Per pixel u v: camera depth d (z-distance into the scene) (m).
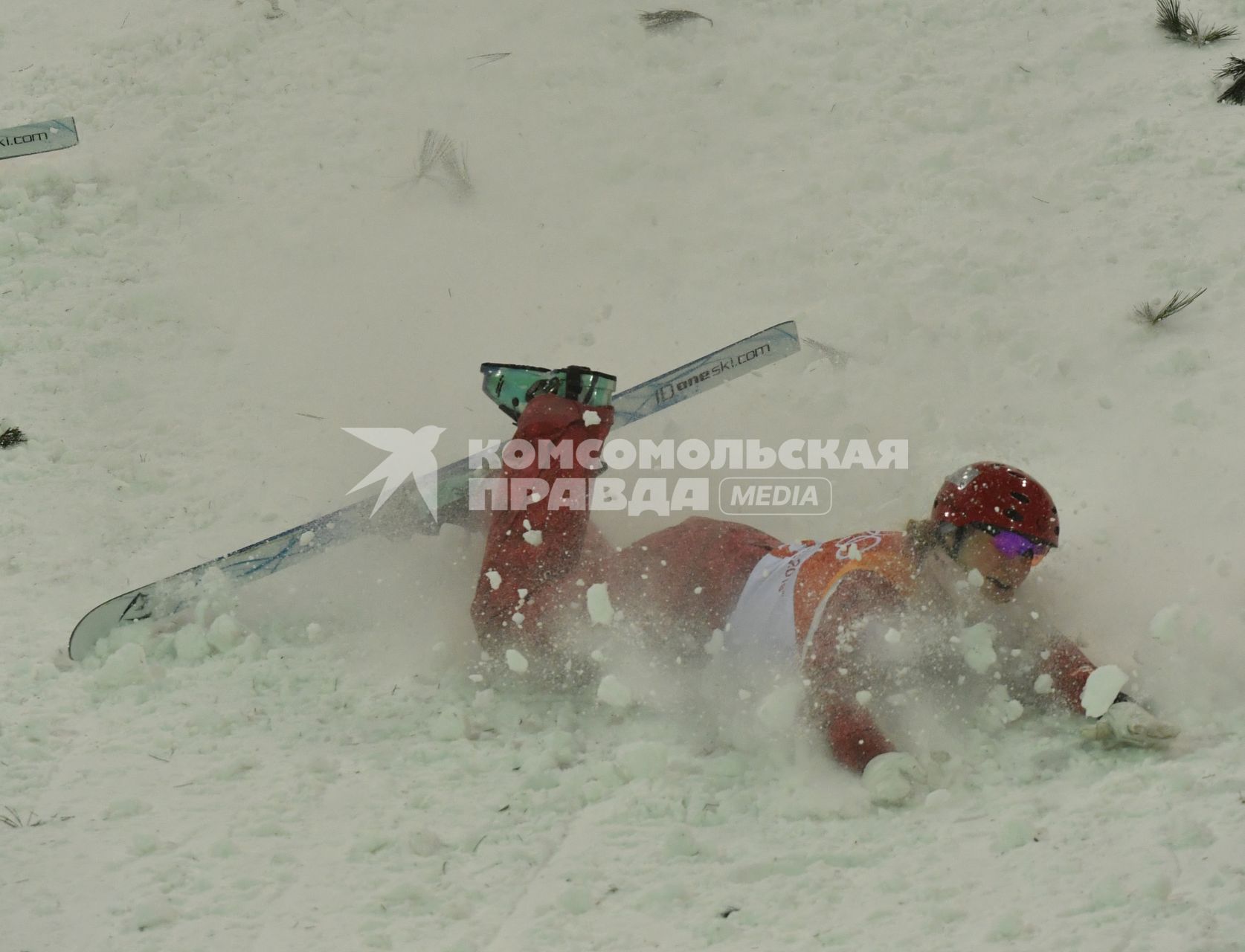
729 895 11.54
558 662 15.50
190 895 11.67
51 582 17.39
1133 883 11.08
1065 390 20.55
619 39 30.44
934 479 19.03
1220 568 16.08
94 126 28.86
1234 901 10.60
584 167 27.20
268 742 14.13
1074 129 26.72
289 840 12.46
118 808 12.80
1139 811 12.12
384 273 24.91
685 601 15.23
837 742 13.16
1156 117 26.66
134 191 26.84
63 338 22.92
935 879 11.52
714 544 15.49
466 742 14.20
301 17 31.64
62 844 12.31
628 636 15.39
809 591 14.09
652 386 18.27
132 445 20.56
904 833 12.26
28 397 21.47
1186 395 19.95
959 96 27.78
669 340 22.73
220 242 25.66
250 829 12.57
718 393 21.19
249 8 32.00
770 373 21.58
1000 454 19.36
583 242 25.34
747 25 30.53
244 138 28.36
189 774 13.48
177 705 14.81
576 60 29.91
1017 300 22.67
